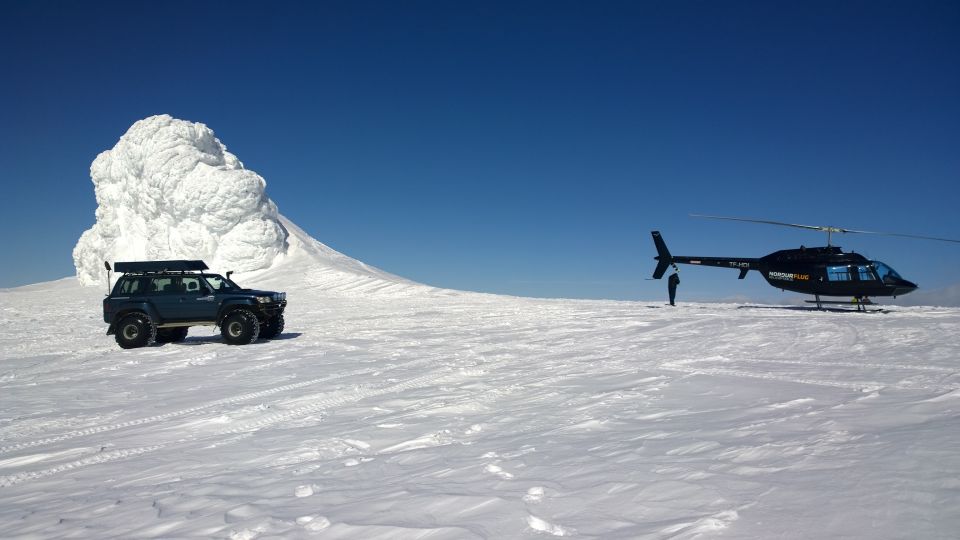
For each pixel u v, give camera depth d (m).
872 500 2.80
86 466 5.36
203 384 9.79
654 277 24.88
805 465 3.47
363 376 9.84
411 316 23.73
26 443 6.38
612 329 15.72
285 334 18.30
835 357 9.15
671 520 2.88
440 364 10.82
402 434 5.70
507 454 4.58
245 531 3.31
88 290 61.44
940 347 9.66
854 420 4.60
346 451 5.24
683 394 6.72
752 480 3.32
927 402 5.11
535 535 2.89
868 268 18.66
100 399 8.82
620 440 4.73
